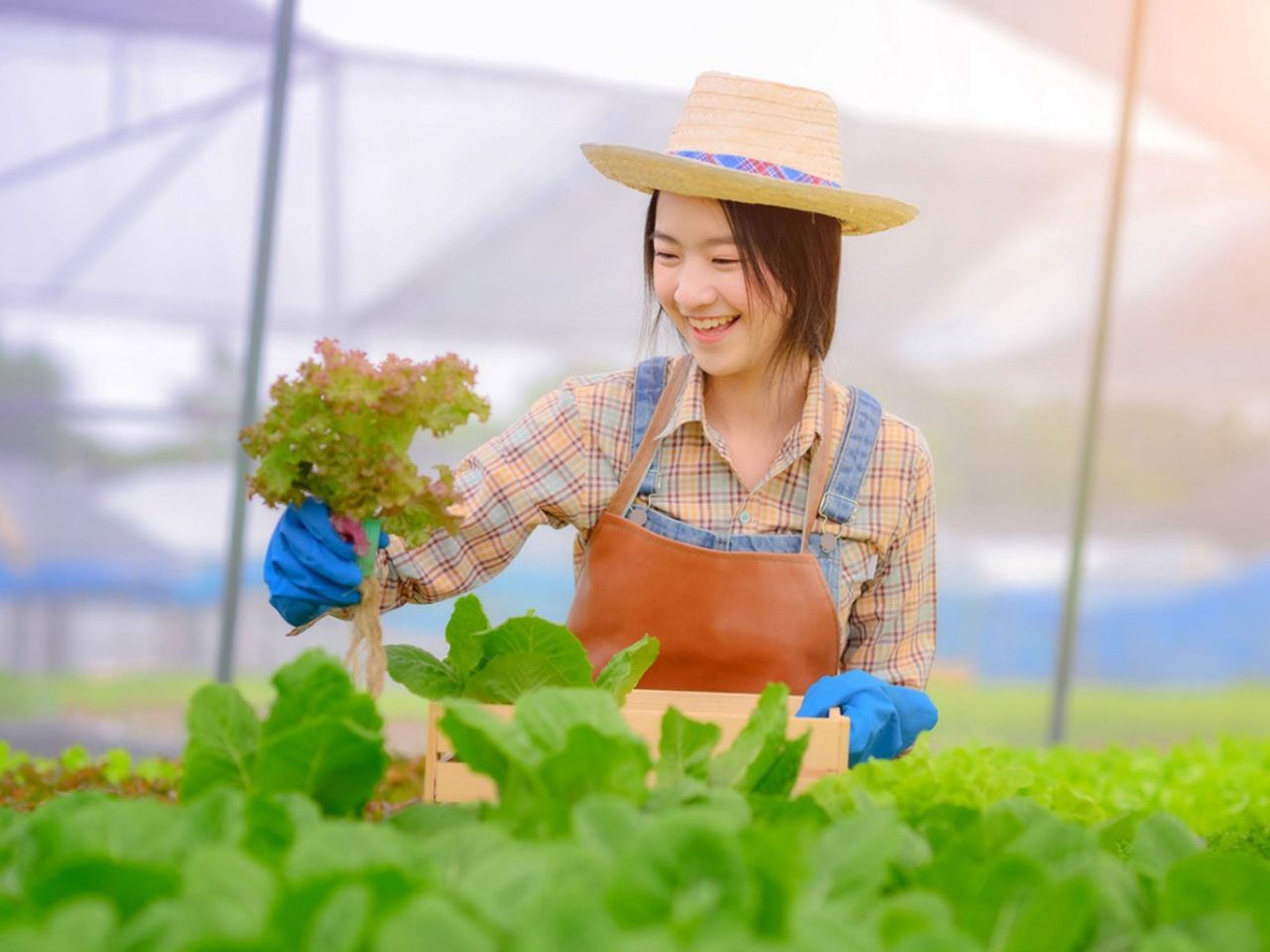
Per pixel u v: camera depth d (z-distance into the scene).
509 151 7.44
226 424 7.53
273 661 7.77
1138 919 1.25
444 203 7.48
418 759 4.66
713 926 1.01
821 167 2.55
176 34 6.98
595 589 2.57
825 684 2.26
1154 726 8.50
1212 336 8.30
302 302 7.53
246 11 6.96
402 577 2.54
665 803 1.40
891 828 1.22
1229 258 8.12
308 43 7.05
